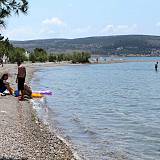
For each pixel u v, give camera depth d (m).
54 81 70.31
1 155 13.18
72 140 18.80
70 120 25.19
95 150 16.91
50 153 14.88
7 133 17.38
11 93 32.44
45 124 22.30
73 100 39.44
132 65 187.62
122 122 26.03
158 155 16.66
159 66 174.88
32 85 55.28
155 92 54.06
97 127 23.34
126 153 16.80
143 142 19.28
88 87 60.44
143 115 30.12
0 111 23.95
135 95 48.97
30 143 16.08
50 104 33.25
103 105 36.50
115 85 67.06
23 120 21.92
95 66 167.25
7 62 142.75
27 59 173.88
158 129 23.34
